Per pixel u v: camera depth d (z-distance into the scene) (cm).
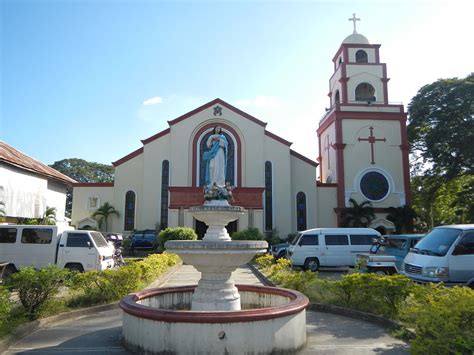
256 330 603
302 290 1135
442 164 3247
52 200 2583
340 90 3559
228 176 3294
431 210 4209
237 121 3344
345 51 3584
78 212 3275
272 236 3062
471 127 3083
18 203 2125
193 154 3288
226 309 764
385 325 827
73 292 1045
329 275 1789
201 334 587
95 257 1413
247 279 1631
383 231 3288
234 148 3328
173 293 887
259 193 3047
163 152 3297
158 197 3225
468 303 571
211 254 736
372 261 1451
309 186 3394
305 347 677
